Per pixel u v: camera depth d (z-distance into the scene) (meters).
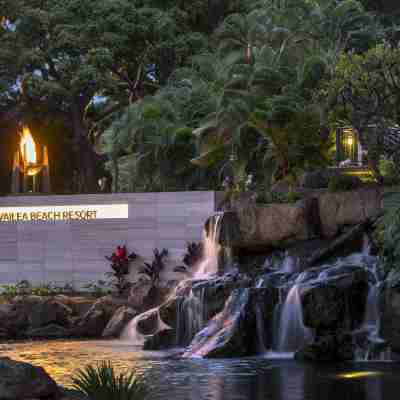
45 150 46.25
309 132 37.38
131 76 62.03
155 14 59.47
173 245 38.09
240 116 38.03
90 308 35.84
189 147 42.84
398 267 26.52
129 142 44.03
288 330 26.81
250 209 33.69
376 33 51.19
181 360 25.31
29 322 34.75
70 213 40.81
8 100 63.25
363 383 20.30
